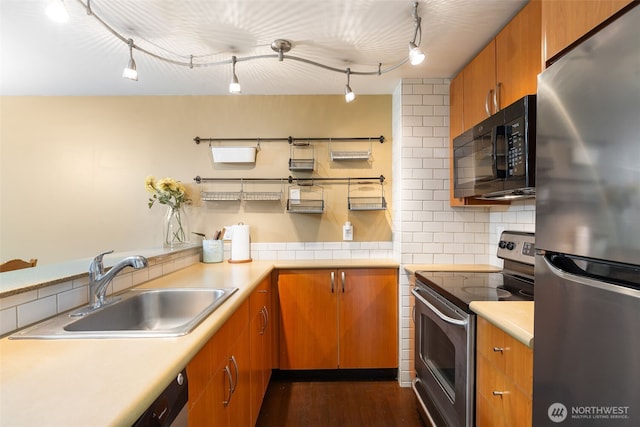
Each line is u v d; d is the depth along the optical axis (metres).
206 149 2.51
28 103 2.46
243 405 1.38
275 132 2.50
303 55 1.84
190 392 0.84
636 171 0.50
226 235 2.47
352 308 2.20
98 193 2.47
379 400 1.98
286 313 2.18
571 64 0.64
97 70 2.03
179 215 2.37
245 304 1.44
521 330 0.88
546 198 0.71
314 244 2.50
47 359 0.73
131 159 2.48
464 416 1.20
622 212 0.52
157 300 1.40
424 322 1.70
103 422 0.51
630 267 0.53
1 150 2.45
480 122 1.66
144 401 0.58
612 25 0.54
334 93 2.47
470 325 1.19
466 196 1.78
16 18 1.48
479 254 2.20
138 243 2.48
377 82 2.27
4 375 0.65
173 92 2.44
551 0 0.95
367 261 2.36
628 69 0.51
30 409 0.54
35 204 2.46
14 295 0.90
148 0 1.35
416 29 1.45
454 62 1.95
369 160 2.50
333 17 1.48
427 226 2.21
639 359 0.49
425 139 2.20
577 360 0.62
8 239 2.44
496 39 1.56
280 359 2.18
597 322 0.57
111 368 0.68
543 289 0.72
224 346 1.13
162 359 0.73
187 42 1.69
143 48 1.75
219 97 2.51
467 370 1.19
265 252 2.49
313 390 2.09
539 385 0.73
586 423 0.60
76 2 1.34
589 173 0.59
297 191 2.50
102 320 1.13
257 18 1.49
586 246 0.60
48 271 1.17
